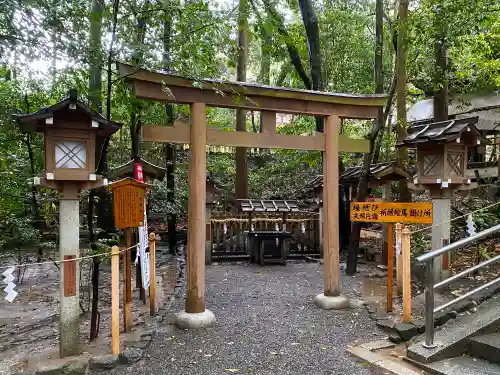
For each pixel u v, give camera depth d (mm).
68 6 3600
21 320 5293
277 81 14000
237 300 5875
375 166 7918
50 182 3631
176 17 4523
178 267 8648
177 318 4676
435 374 3275
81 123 3701
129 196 4656
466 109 12195
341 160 10500
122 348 3926
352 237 7566
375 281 6934
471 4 6402
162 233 12922
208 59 4805
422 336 3898
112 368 3559
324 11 10664
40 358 3730
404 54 7297
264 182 15664
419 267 6562
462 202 9672
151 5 4555
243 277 7605
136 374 3443
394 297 5633
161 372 3473
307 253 9703
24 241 7152
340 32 10492
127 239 4734
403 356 3662
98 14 3723
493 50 8867
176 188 10328
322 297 5480
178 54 4371
